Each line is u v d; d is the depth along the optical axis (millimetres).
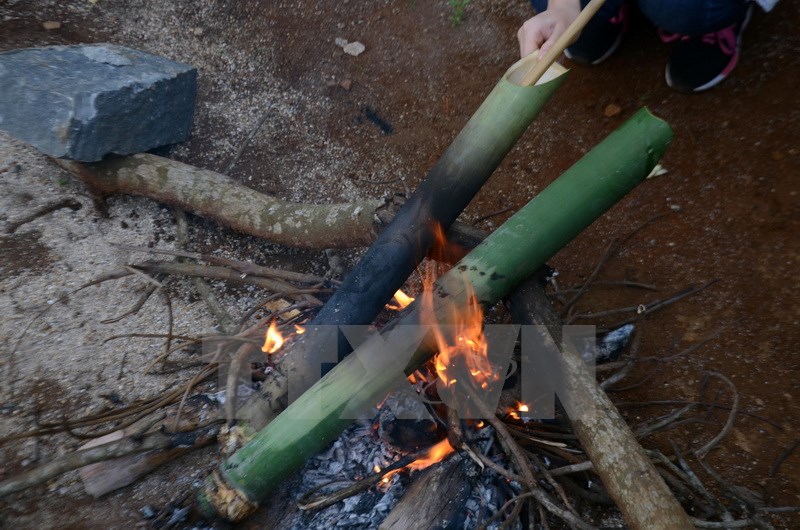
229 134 3098
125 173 2613
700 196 2500
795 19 2588
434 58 3229
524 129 1936
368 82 3260
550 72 1953
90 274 2441
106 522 1808
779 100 2496
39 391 2080
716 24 2361
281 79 3322
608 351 2215
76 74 2520
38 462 1903
